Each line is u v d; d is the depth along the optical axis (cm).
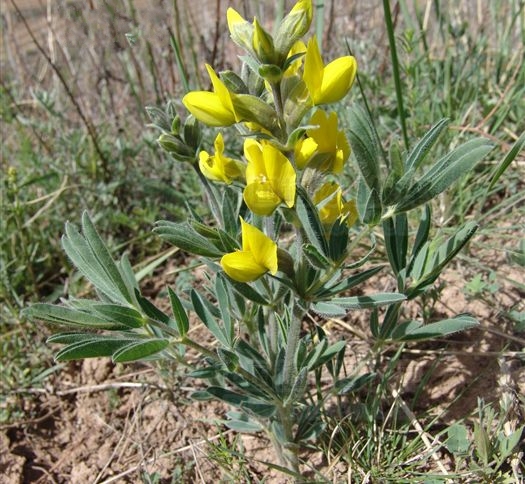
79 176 39
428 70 38
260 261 17
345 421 24
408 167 18
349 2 49
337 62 17
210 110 17
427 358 27
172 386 28
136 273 34
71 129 44
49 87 52
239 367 20
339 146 18
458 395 24
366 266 31
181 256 35
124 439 27
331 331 29
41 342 31
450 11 44
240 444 25
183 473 25
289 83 17
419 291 22
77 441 28
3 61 59
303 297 18
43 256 36
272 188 17
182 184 37
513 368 25
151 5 43
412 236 31
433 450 22
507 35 40
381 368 26
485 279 29
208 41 49
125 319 19
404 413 25
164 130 22
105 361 30
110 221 37
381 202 18
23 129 44
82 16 46
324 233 18
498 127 35
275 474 24
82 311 19
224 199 22
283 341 22
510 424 22
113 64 49
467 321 21
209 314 21
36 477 27
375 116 38
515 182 33
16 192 34
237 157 36
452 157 18
